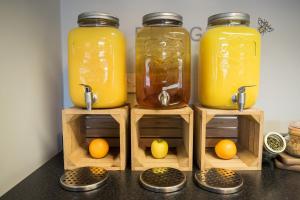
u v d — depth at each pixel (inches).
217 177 31.0
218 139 42.5
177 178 30.6
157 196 27.5
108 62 31.8
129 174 33.1
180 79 34.4
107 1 42.1
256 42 32.2
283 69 42.6
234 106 32.7
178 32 34.5
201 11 41.9
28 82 32.0
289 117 43.3
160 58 34.1
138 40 35.2
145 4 42.0
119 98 33.4
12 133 28.7
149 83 33.8
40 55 35.2
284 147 34.8
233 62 31.7
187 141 34.8
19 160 30.1
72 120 35.2
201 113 33.2
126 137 35.2
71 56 32.5
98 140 37.1
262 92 43.0
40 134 35.3
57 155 40.1
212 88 32.7
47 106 37.4
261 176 32.6
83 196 27.4
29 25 32.1
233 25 33.0
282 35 42.1
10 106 28.2
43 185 29.8
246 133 38.4
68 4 42.2
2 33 26.6
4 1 27.0
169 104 33.3
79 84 32.2
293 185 30.3
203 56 34.1
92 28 32.0
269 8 41.7
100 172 32.4
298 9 41.7
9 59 27.9
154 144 36.6
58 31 41.5
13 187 29.0
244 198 27.2
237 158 36.8
